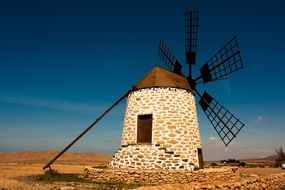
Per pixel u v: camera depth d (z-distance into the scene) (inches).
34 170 1098.7
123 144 801.6
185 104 804.6
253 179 693.3
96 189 540.1
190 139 777.6
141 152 721.6
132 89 827.4
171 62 999.0
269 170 1539.1
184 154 750.5
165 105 777.6
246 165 2116.1
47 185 586.6
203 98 922.1
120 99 816.9
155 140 747.4
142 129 782.5
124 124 827.4
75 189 536.4
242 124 829.8
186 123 784.3
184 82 869.2
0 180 666.8
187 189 471.2
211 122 909.8
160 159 704.4
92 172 692.1
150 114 776.9
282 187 906.1
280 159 2346.2
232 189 569.9
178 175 653.3
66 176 754.8
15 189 535.8
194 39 929.5
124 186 588.1
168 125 759.7
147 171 641.0
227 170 776.9
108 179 657.6
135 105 804.0
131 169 670.5
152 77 820.0
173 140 748.6
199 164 809.5
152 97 788.6
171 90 794.8
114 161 760.3
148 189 438.9
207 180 697.0
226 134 864.3
